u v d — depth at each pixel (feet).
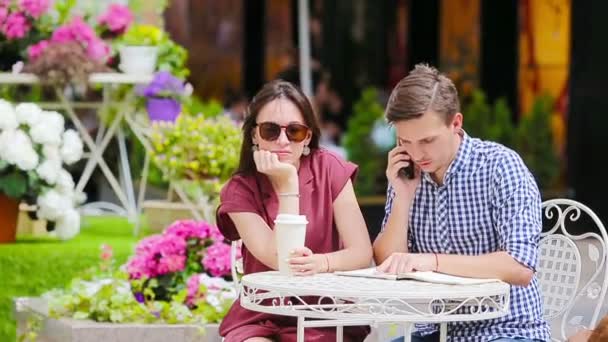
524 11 79.20
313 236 25.94
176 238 34.32
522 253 23.54
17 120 39.27
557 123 76.64
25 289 38.52
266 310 22.54
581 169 57.06
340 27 80.23
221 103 73.97
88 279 36.35
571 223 57.16
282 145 25.53
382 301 22.04
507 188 24.22
